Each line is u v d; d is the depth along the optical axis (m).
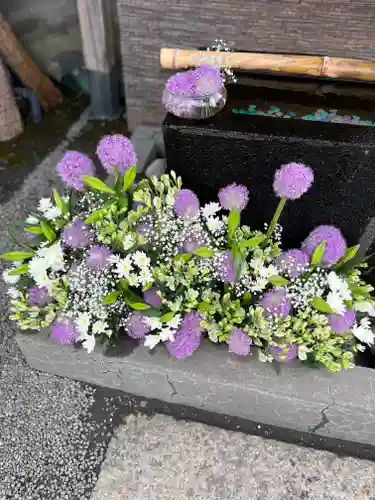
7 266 1.86
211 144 1.46
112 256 1.29
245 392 1.33
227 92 1.56
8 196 2.19
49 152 2.42
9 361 1.59
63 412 1.48
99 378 1.50
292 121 1.45
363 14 1.75
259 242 1.35
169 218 1.37
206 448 1.39
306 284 1.31
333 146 1.37
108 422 1.46
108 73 2.45
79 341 1.42
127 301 1.29
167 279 1.30
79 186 1.41
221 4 1.85
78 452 1.40
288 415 1.37
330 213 1.57
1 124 2.41
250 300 1.34
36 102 2.55
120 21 1.99
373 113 1.48
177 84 1.43
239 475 1.34
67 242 1.34
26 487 1.33
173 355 1.37
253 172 1.51
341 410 1.29
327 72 1.55
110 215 1.33
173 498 1.30
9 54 2.37
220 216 1.66
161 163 2.04
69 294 1.35
